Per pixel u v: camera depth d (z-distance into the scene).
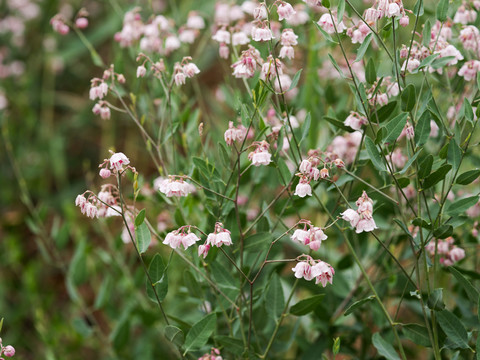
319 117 0.66
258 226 0.58
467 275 0.58
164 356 0.72
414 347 0.70
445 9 0.53
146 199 0.61
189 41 0.65
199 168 0.55
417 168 0.53
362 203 0.50
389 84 0.57
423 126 0.52
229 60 0.75
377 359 0.61
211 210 0.56
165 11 0.81
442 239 0.53
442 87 0.60
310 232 0.50
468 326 0.58
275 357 0.63
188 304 0.73
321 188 0.68
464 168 0.68
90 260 0.75
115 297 0.76
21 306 0.78
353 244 0.62
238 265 0.59
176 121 0.61
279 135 0.55
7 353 0.53
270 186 0.65
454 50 0.54
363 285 0.64
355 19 0.66
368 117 0.52
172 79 0.57
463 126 0.54
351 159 0.60
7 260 0.83
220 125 0.74
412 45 0.54
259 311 0.59
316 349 0.62
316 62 0.67
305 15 0.63
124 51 0.76
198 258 0.58
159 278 0.54
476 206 0.57
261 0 0.64
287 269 0.76
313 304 0.55
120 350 0.67
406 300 0.61
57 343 0.73
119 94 0.59
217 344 0.57
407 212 0.60
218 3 0.67
